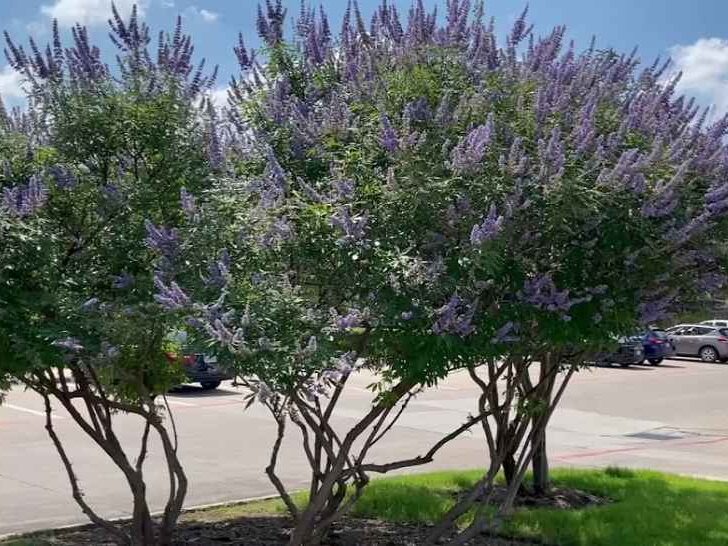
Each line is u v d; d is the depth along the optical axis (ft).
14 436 46.01
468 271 14.78
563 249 16.02
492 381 19.71
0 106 17.93
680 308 18.74
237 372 14.01
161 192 17.70
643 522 24.59
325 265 15.75
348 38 18.93
